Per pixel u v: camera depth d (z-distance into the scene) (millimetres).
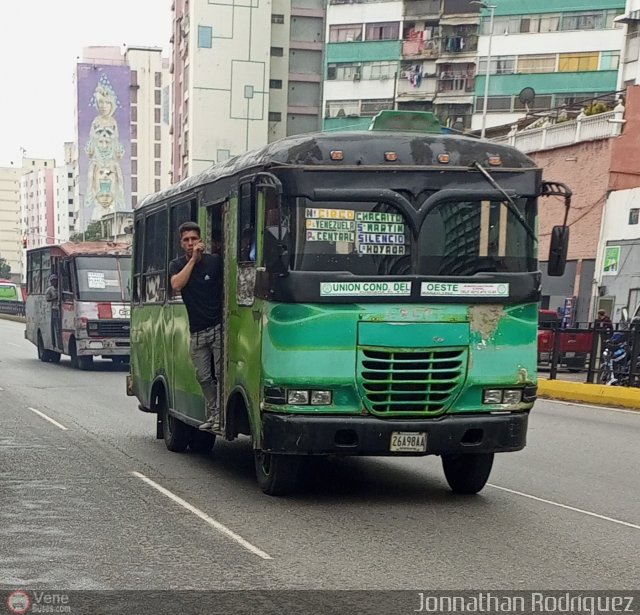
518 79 60906
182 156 78938
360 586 5652
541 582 5785
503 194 7922
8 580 5758
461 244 7867
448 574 5930
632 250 29891
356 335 7637
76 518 7488
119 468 9938
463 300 7805
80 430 13047
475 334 7840
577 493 8898
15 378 21562
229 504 8070
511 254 8000
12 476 9367
